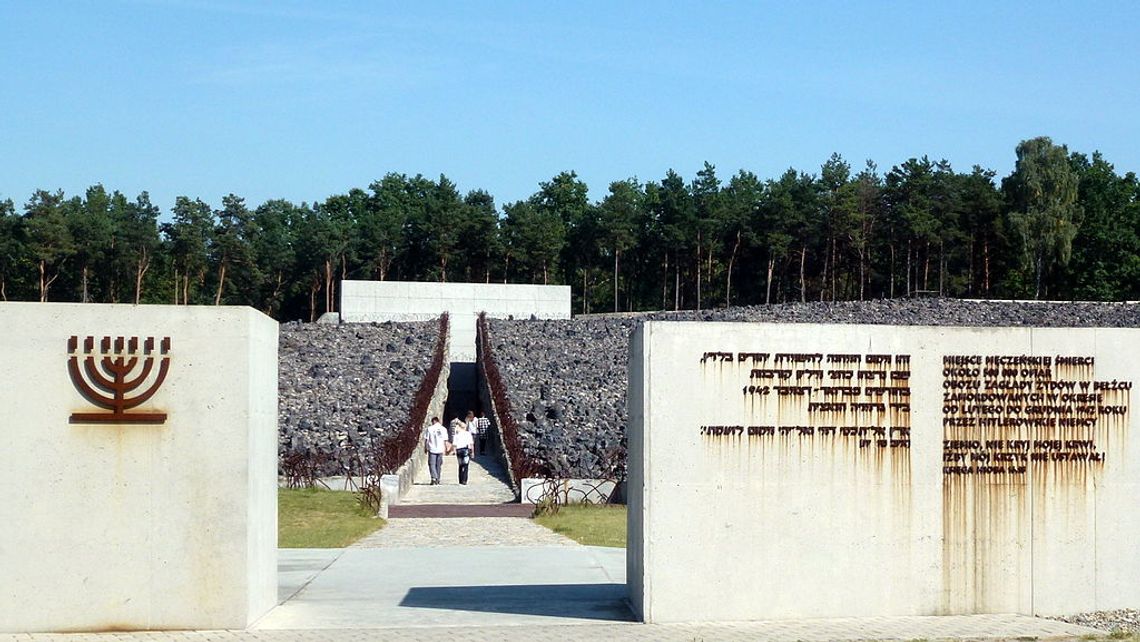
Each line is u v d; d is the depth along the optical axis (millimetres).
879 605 18094
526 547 25969
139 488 16891
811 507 17984
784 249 123062
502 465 44438
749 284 141000
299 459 37438
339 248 131500
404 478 37469
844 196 121625
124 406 16859
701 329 17875
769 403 17953
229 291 133375
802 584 17922
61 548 16766
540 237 134250
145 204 123188
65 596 16750
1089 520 18531
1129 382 18656
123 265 120062
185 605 16875
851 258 131875
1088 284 122938
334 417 46875
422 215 138000
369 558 24188
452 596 19719
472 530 29016
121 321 16984
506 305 87688
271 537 18703
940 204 119750
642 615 17594
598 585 20875
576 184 179500
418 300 86875
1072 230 119438
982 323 78375
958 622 17688
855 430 18125
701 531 17734
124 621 16797
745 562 17812
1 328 16828
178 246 117562
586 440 43156
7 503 16734
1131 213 125438
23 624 16672
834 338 18156
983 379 18422
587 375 59406
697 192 133875
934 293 126562
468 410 68875
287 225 161375
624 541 27141
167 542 16891
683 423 17766
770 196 129375
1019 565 18391
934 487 18266
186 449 16953
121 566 16828
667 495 17703
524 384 56094
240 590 16938
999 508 18359
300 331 75188
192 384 17016
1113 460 18609
